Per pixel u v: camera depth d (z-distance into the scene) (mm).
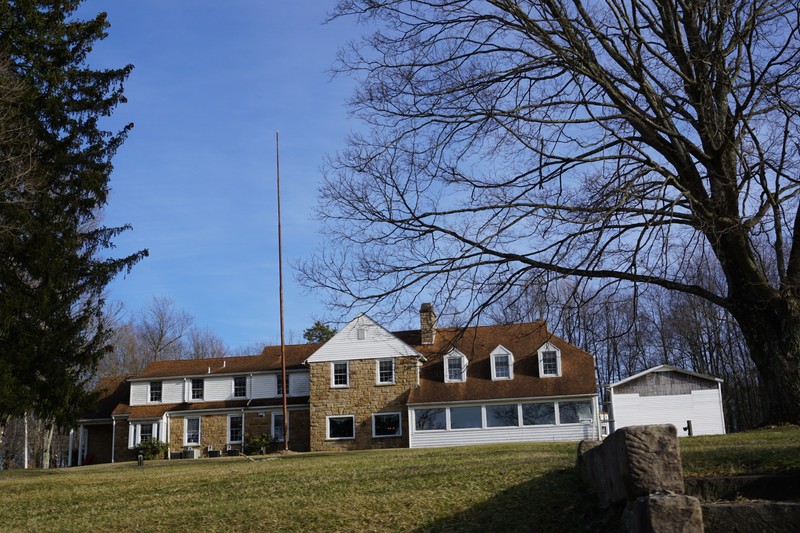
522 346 40531
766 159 14664
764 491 7797
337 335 41750
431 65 17047
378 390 40812
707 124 15445
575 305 16125
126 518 11344
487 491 10266
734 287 16469
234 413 44250
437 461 14820
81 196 26516
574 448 15969
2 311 23266
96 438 48094
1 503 14156
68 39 27031
